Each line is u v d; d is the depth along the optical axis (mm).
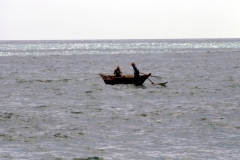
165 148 70312
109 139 75562
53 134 78500
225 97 121375
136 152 68125
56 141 74062
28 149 69250
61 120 90500
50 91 136750
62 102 114562
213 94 127312
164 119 91312
